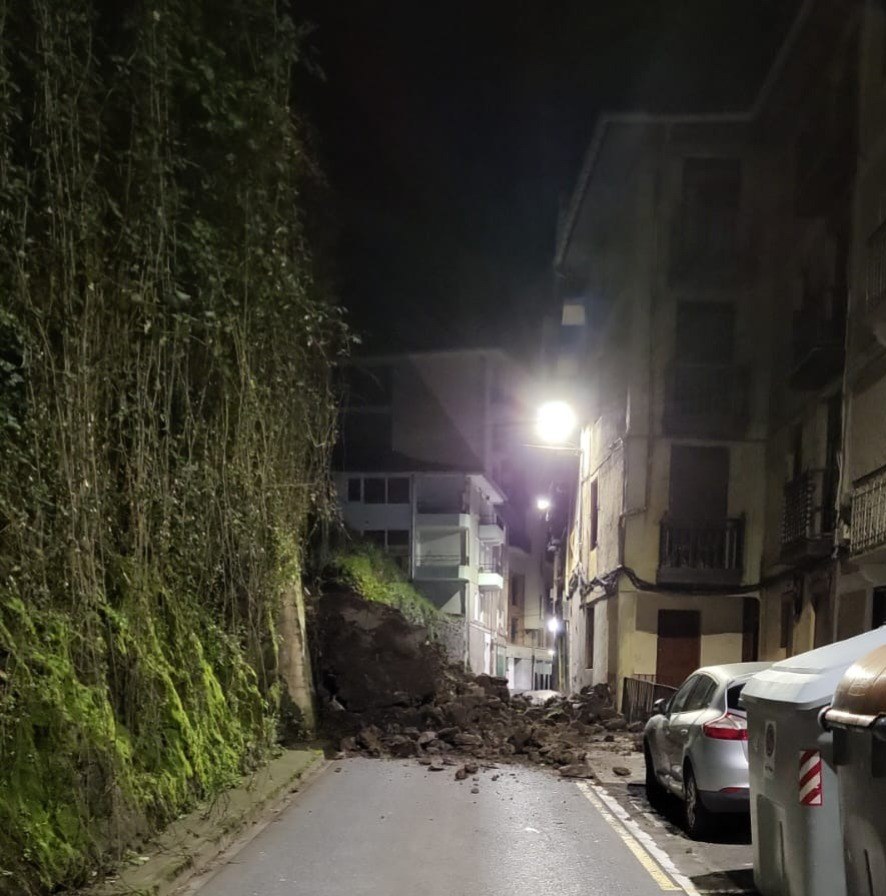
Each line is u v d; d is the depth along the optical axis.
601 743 16.08
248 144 10.35
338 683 17.67
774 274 20.42
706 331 20.95
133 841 7.50
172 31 9.05
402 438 38.09
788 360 18.92
